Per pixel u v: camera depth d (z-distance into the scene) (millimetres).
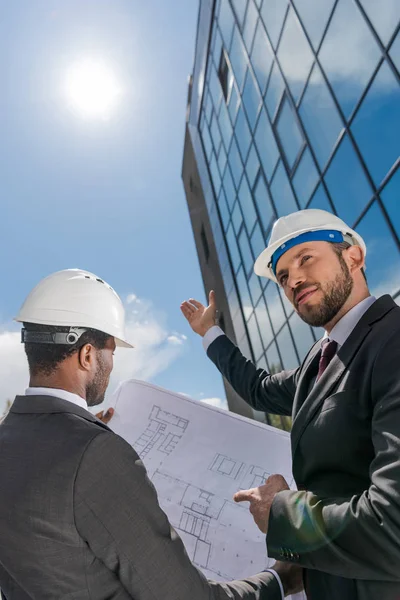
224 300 19031
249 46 10875
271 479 1371
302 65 7523
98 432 1111
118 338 1426
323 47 6629
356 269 1598
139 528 1036
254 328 13633
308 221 1667
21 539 1030
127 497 1051
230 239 15812
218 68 15055
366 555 951
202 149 20156
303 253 1589
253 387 2156
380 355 1181
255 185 11445
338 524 1020
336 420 1232
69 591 1029
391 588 1056
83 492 1017
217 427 1934
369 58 5359
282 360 10867
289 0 7887
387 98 4996
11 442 1146
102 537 1017
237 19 11930
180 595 1036
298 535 1108
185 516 1664
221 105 15172
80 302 1358
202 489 1731
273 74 9156
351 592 1130
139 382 2154
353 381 1244
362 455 1189
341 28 6027
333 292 1523
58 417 1167
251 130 11344
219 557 1550
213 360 2459
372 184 5484
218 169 16719
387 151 5094
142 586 1025
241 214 13562
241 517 1630
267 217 10617
